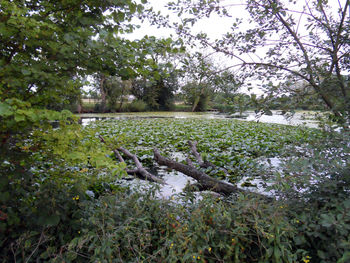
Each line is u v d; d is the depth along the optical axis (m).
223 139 8.18
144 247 1.69
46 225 1.83
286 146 2.39
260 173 2.32
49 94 1.81
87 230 1.69
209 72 2.48
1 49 1.73
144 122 15.27
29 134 1.72
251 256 1.76
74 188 2.07
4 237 1.74
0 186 1.62
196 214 1.83
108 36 1.72
